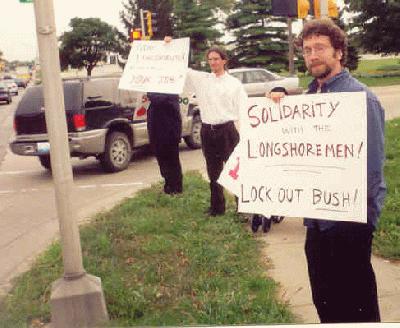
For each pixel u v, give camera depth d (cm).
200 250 585
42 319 466
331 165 318
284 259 568
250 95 2083
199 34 5200
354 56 4406
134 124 1217
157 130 832
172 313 451
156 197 846
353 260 328
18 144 1169
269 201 336
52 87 414
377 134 310
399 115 1853
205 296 477
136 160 1309
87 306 436
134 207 799
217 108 672
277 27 4438
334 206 319
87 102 1123
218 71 669
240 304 454
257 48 4447
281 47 4441
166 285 509
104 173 1178
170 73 720
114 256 587
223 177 458
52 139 423
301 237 634
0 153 1576
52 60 411
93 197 962
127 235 659
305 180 326
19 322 457
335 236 326
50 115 420
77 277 439
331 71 323
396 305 452
